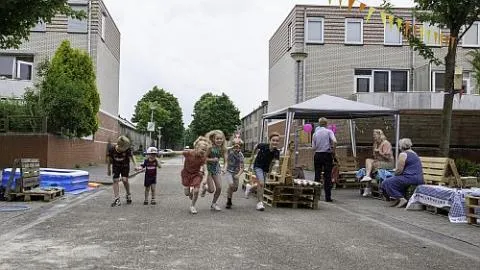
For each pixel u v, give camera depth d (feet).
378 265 21.20
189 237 26.35
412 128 71.61
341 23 111.04
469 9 44.78
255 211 37.17
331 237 27.27
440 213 37.24
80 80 85.97
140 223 30.73
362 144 73.97
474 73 93.20
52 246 23.90
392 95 88.43
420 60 110.73
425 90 106.42
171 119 285.84
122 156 39.93
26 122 76.13
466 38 108.68
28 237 26.11
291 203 39.75
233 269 19.97
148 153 40.27
